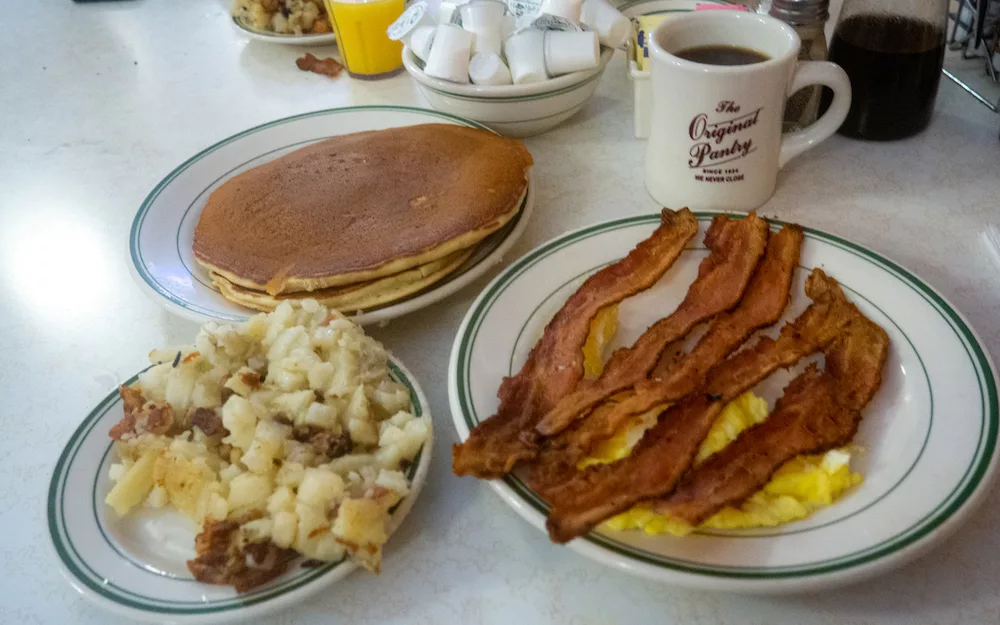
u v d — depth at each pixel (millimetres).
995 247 856
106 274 959
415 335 819
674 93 835
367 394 660
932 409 621
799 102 1013
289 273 773
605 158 1083
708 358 661
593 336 719
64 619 585
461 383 667
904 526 530
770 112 837
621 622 557
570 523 534
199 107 1341
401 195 886
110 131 1291
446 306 855
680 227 811
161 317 885
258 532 558
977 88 1133
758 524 553
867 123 1028
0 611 592
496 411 652
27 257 999
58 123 1329
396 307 778
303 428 635
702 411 610
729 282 747
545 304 761
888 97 995
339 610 577
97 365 821
